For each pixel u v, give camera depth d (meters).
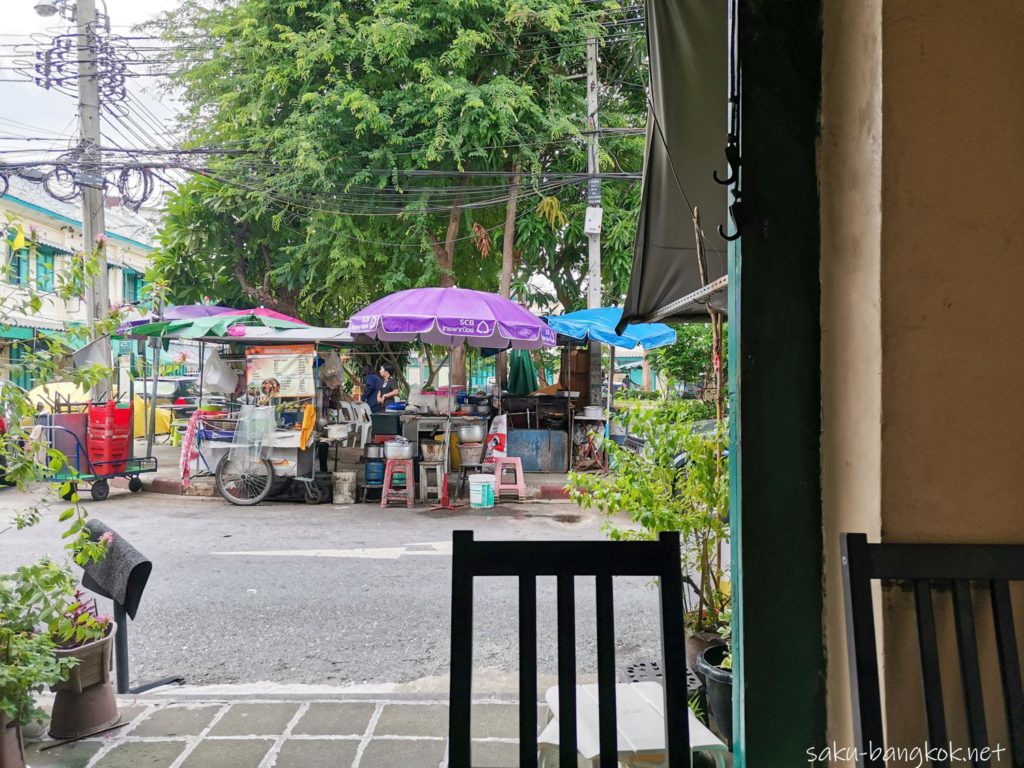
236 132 12.09
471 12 11.73
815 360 1.70
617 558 1.51
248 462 8.52
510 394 12.35
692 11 2.72
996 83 1.50
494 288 14.68
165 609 4.73
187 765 2.70
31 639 2.55
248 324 9.15
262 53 11.84
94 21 10.79
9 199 14.70
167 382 17.55
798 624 1.69
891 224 1.49
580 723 1.98
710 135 3.20
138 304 5.04
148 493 9.33
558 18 11.78
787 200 1.70
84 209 10.81
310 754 2.78
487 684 3.60
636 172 13.71
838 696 1.65
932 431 1.50
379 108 11.69
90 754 2.78
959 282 1.50
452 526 7.43
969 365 1.50
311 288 13.12
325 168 11.31
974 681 1.35
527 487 9.33
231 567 5.74
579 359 12.59
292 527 7.30
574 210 13.55
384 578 5.44
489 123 11.28
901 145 1.48
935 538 1.49
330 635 4.29
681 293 4.29
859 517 1.56
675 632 1.48
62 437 8.52
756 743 1.67
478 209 13.24
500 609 4.75
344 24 11.60
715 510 3.01
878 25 1.50
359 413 11.22
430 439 9.24
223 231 12.88
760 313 1.69
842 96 1.63
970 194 1.50
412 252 12.61
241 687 3.58
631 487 2.96
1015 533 1.51
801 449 1.70
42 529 6.92
